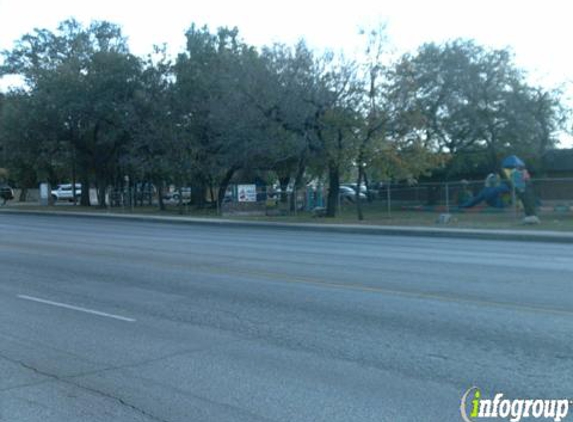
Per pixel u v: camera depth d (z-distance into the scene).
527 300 10.59
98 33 54.78
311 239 23.78
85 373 6.95
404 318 9.37
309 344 8.03
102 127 51.47
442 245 21.19
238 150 40.91
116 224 33.72
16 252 18.48
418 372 6.86
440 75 48.47
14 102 50.91
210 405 5.95
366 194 49.94
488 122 48.56
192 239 23.44
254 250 19.16
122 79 47.22
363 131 35.00
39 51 53.56
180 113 45.25
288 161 45.56
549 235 22.97
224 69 43.03
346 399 6.07
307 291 11.67
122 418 5.66
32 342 8.26
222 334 8.59
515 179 31.30
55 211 46.12
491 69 48.12
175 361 7.35
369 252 18.59
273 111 37.34
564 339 8.09
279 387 6.42
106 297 11.29
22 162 60.25
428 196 44.81
